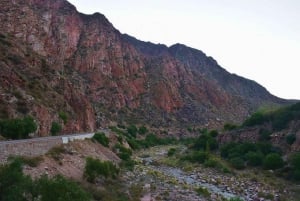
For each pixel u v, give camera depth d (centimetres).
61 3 19262
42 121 6594
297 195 5188
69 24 18325
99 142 7025
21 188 2178
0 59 7506
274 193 5234
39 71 8988
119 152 7475
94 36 19762
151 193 4244
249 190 5378
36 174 3238
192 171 7162
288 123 8769
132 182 4778
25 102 6544
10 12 12725
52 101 8012
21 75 7731
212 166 7675
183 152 10156
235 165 7462
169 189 4659
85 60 17975
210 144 9819
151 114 18875
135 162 7362
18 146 3469
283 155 7469
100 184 4044
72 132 8231
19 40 10088
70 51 17625
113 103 17488
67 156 4450
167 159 9044
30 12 13688
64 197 2206
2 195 2211
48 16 17038
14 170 2330
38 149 3938
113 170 4697
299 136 7638
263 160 7212
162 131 17288
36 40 13312
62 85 9625
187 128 18988
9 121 4988
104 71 18662
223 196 4700
